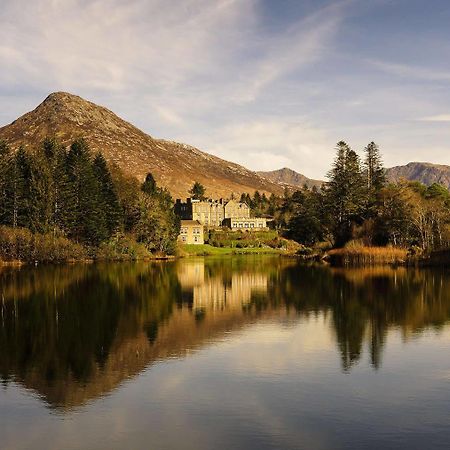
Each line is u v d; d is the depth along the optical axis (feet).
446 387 84.38
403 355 103.71
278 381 87.71
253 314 150.61
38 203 384.68
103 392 82.99
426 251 323.98
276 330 128.06
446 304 162.61
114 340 117.50
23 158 418.92
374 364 97.40
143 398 80.12
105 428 69.67
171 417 73.00
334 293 192.24
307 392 82.33
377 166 486.79
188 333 124.98
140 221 467.11
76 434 67.92
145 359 101.81
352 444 64.75
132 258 434.30
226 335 122.72
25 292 198.70
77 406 77.20
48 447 64.54
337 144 425.69
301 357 102.73
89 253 404.16
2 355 104.83
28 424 71.00
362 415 73.26
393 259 327.06
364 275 256.52
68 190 405.39
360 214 406.82
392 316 144.66
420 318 141.08
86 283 233.14
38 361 100.42
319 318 143.43
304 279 245.24
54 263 368.48
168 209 533.14
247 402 78.28
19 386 85.97
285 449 63.57
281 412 74.43
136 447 64.34
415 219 343.87
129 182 505.66
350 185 417.90
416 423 70.54
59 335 122.72
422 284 212.64
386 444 64.64
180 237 636.48
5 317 145.79
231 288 214.28
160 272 299.79
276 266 344.49
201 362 99.45
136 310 158.20
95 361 100.32
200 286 223.10
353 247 348.79
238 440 66.03
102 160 465.88
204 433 67.87
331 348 109.60
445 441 65.36
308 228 482.28
